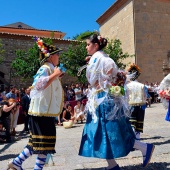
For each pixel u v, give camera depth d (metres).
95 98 3.48
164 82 6.18
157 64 23.19
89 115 3.58
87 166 4.23
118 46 21.27
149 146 3.72
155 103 20.27
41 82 3.23
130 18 23.55
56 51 3.61
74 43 24.12
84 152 3.47
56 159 4.81
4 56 22.81
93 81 3.57
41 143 3.28
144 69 22.81
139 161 4.34
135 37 22.92
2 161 5.14
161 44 23.48
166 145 5.45
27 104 10.04
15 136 9.08
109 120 3.40
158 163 4.14
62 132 9.10
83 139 3.56
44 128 3.31
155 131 7.47
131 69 5.73
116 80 3.57
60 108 3.51
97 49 3.77
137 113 5.48
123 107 3.57
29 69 19.44
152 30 23.39
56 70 3.32
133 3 23.17
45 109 3.31
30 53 20.05
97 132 3.40
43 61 3.55
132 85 5.45
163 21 23.78
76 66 19.84
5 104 7.87
